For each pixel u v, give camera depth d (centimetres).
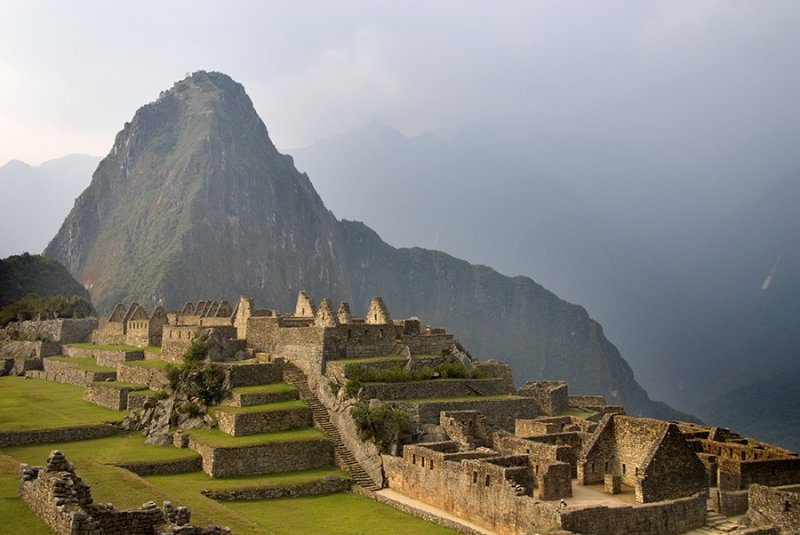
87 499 3397
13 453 6412
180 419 7244
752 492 4900
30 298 18412
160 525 3291
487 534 4841
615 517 4538
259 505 5612
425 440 6600
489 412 7319
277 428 6981
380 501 5866
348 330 7938
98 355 10750
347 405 6906
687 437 6800
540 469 5209
